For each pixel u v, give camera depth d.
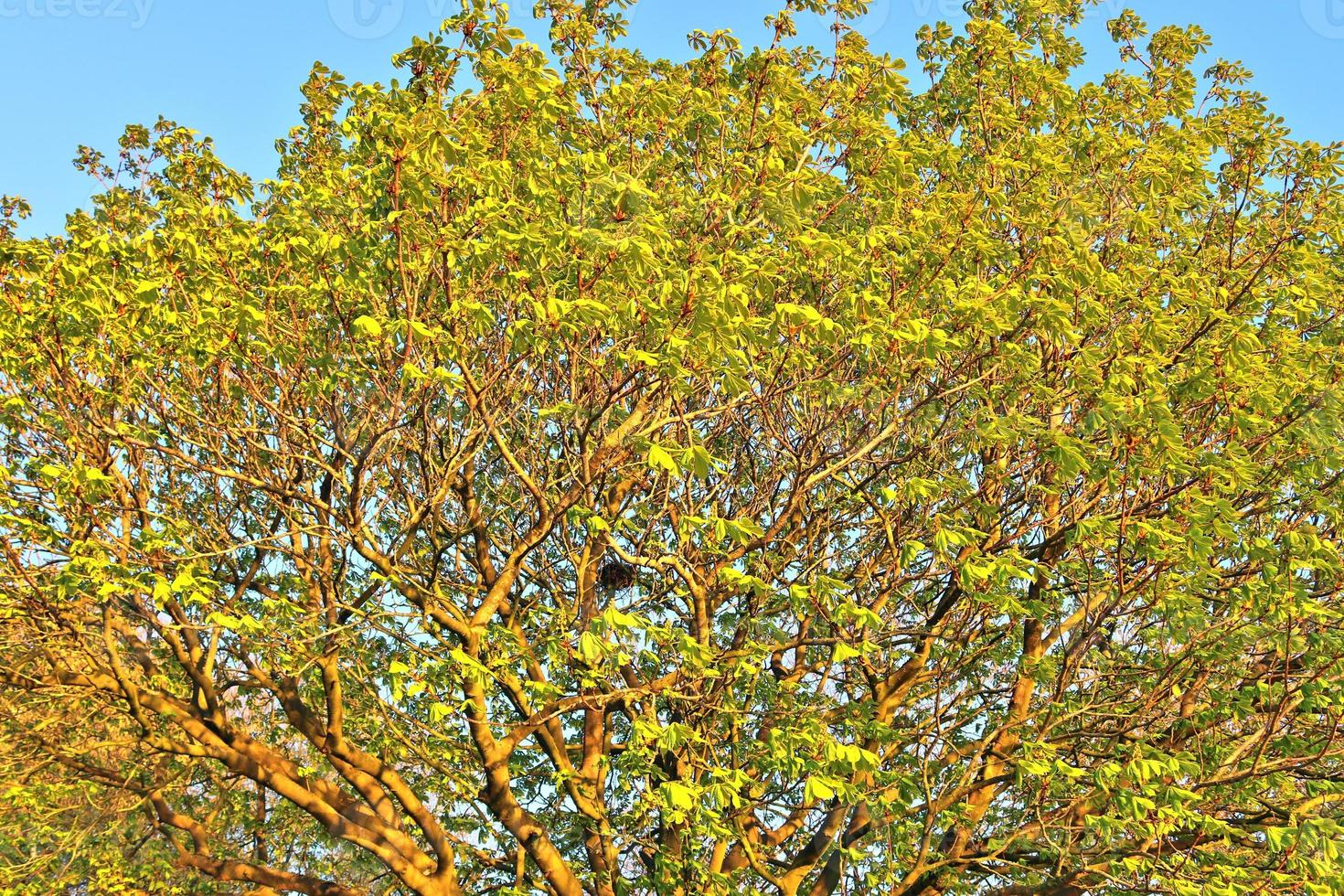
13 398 8.49
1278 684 9.33
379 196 7.77
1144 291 9.80
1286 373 9.12
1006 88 11.30
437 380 7.98
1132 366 8.75
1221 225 10.96
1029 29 11.99
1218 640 8.68
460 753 11.16
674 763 10.02
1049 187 9.98
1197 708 9.61
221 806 14.40
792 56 10.20
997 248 9.10
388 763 12.29
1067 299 9.11
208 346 8.31
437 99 7.76
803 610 8.56
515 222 7.91
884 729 9.26
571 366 8.74
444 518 11.80
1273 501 9.78
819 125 10.18
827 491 10.61
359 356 9.25
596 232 7.54
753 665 8.76
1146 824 7.81
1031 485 10.08
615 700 9.81
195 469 10.29
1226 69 11.59
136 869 13.50
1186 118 11.56
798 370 9.52
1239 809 9.31
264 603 9.11
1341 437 8.76
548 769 11.92
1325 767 9.66
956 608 11.18
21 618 9.52
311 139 11.66
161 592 7.83
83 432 8.84
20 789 11.38
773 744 8.39
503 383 9.31
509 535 12.04
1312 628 8.86
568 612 9.83
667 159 10.34
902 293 9.26
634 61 11.08
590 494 9.06
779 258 9.20
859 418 10.36
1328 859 7.46
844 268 8.62
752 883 11.31
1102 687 9.95
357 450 10.04
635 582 11.51
